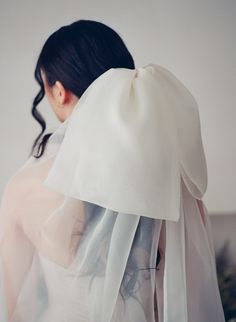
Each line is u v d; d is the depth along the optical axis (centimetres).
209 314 82
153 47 106
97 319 69
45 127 99
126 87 68
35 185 77
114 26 105
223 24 108
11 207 78
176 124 73
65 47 87
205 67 107
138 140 65
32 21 103
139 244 73
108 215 71
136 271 73
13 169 101
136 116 67
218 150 108
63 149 69
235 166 108
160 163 66
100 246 71
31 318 74
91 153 66
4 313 75
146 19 106
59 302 71
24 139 101
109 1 105
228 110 108
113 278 70
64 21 104
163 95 70
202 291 81
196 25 107
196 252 81
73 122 70
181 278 73
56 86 89
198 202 87
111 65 87
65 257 73
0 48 102
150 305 73
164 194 66
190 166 75
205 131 108
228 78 108
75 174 67
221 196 108
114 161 65
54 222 74
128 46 105
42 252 74
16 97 101
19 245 76
